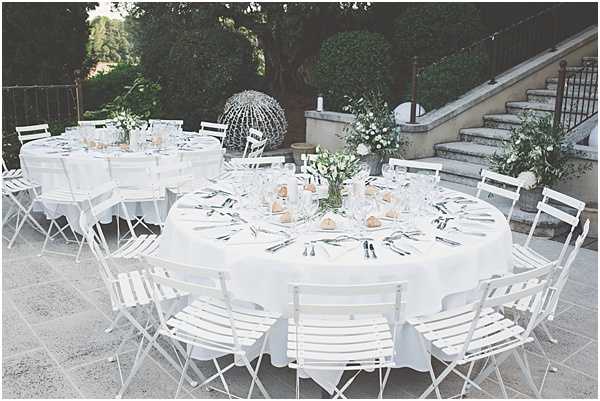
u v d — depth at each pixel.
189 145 5.62
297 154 8.55
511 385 2.79
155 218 4.96
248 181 3.55
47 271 4.21
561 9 9.56
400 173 3.90
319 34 10.70
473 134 7.64
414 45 9.12
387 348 2.29
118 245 4.81
